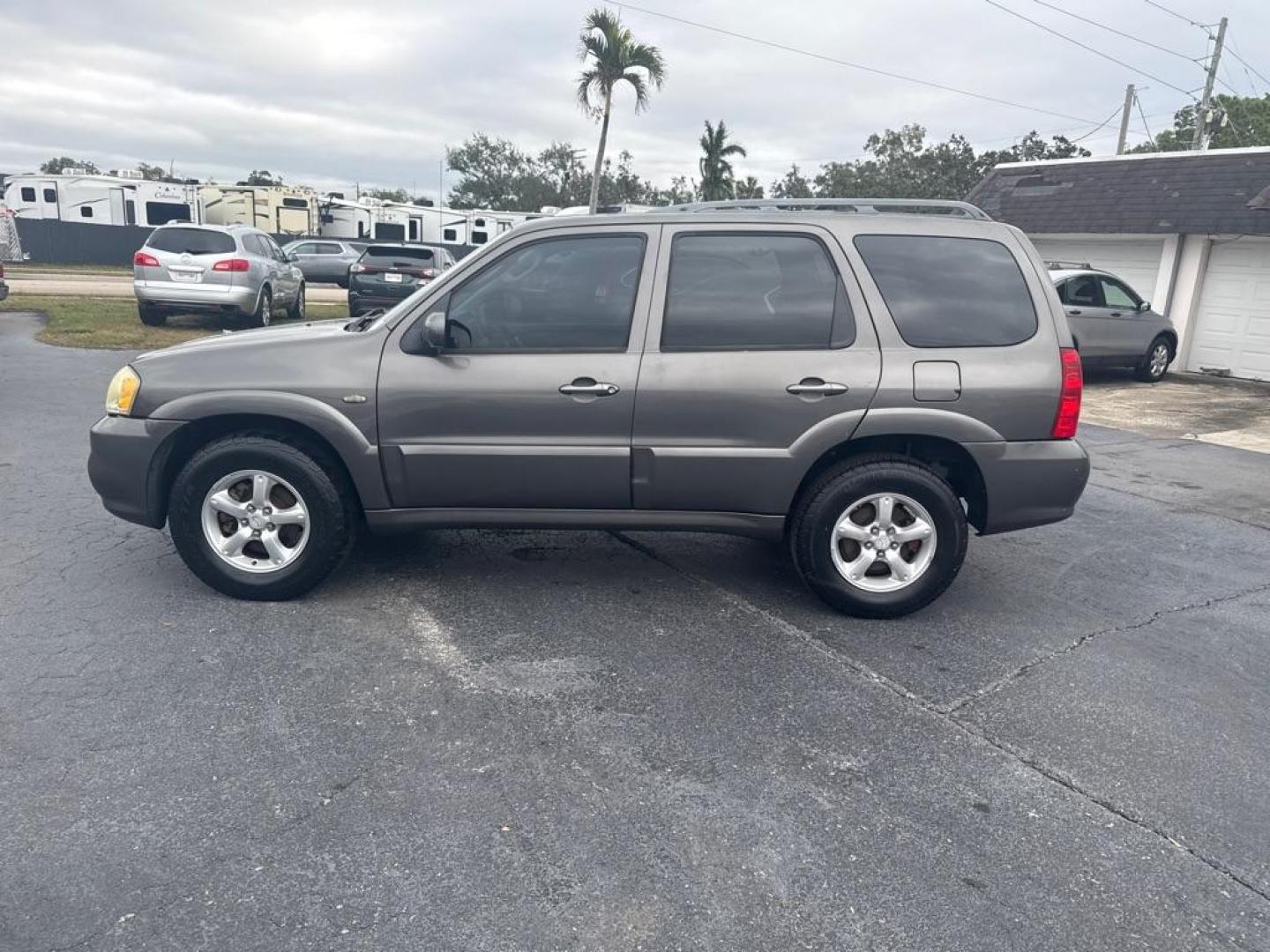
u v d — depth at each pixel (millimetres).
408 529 4605
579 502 4535
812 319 4453
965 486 4727
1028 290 4559
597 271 4457
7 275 26984
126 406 4465
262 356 4441
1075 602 5125
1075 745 3582
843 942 2523
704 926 2561
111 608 4430
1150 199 17953
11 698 3572
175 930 2465
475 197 63094
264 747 3314
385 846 2828
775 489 4496
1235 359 17125
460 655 4105
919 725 3682
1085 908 2691
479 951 2443
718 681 3971
